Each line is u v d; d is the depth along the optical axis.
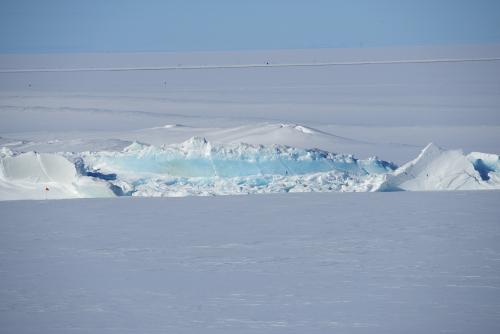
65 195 104.31
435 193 101.62
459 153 110.38
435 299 52.75
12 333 46.94
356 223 81.38
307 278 59.03
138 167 111.56
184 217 86.25
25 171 107.25
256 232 77.31
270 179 108.69
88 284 58.03
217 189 105.56
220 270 62.00
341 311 50.41
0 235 77.62
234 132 179.00
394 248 69.12
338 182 108.31
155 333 46.56
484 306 50.97
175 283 58.03
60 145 161.12
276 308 51.28
